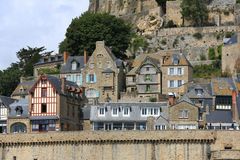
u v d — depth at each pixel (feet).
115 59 614.75
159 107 530.27
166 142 476.13
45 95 528.63
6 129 535.19
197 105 532.32
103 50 611.06
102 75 604.90
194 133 473.26
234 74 599.98
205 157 469.98
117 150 481.46
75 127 542.57
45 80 530.27
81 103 561.02
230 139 469.16
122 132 481.46
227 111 529.45
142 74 605.31
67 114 535.19
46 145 491.31
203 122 520.01
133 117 529.04
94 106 537.24
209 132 471.62
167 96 582.76
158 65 616.39
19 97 606.55
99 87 603.67
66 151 488.02
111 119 530.27
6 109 539.70
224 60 627.46
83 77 609.01
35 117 526.57
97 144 483.92
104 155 482.28
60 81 545.85
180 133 475.31
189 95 558.97
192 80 604.90
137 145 479.00
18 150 495.41
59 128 522.06
